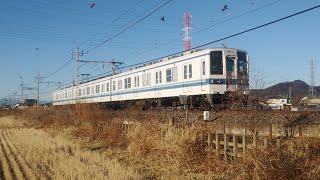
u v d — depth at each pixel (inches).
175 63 992.9
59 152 667.4
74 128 1000.9
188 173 464.4
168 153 525.3
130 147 631.8
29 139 908.6
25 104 3563.0
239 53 877.8
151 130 627.2
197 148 503.8
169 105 1067.9
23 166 548.4
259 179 370.3
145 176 459.8
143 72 1178.6
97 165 521.0
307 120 606.2
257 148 399.5
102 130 871.1
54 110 1598.2
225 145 469.4
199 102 917.2
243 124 560.4
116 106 1423.5
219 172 447.2
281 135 512.7
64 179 439.8
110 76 1462.8
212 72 855.7
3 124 1641.2
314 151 407.5
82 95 1808.6
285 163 372.2
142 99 1191.6
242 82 854.5
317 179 358.6
